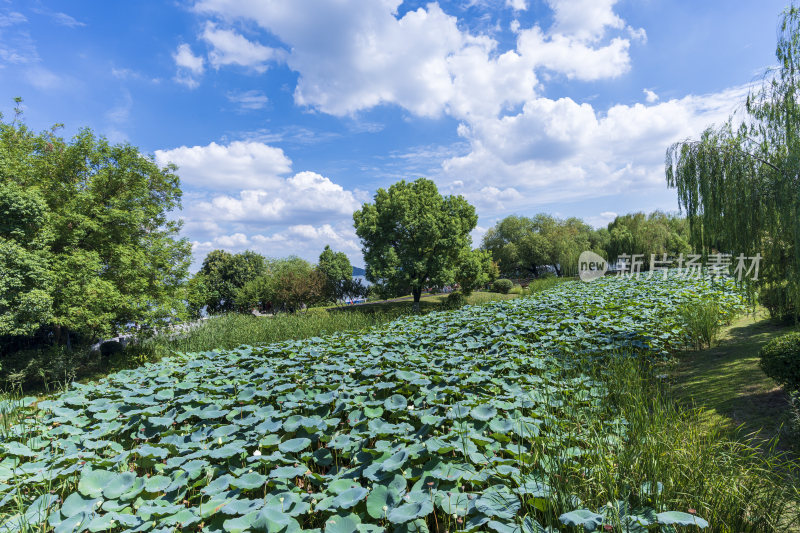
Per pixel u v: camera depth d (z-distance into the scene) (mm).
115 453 4164
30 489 3527
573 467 2928
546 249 42531
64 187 13516
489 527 2381
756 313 9969
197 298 17328
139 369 7941
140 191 15109
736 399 4938
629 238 33375
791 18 6172
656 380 5812
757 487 2832
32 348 13320
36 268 10352
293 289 26719
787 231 5969
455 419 4059
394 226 23656
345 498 2715
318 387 5688
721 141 6953
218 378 6594
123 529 2859
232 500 2906
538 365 5938
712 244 7133
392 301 30859
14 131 14094
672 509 2525
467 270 23688
